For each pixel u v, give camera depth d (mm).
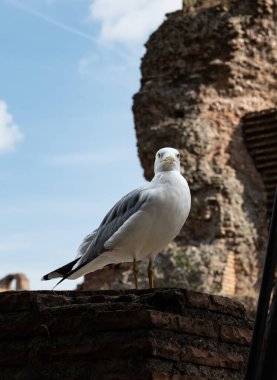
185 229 28000
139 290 6547
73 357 6082
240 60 29469
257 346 4445
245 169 29031
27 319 6332
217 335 6457
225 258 27328
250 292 27656
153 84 29984
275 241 4539
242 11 29766
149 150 29469
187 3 30297
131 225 8352
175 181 8469
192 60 29641
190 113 29188
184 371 6078
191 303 6348
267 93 29938
